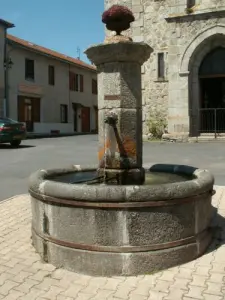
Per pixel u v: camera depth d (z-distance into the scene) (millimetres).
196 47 16625
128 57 4711
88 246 3865
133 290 3529
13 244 4797
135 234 3801
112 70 4793
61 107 32469
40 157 12844
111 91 4812
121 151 4816
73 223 3918
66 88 32906
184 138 16625
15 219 5887
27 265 4148
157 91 17844
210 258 4152
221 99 17359
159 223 3848
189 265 3988
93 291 3545
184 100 16828
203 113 17391
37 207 4312
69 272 3957
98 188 3783
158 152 13016
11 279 3836
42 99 29812
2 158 12836
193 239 4094
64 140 21219
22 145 17766
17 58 27094
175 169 5809
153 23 17734
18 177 9281
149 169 6051
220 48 16781
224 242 4590
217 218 5461
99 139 5066
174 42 16922
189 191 3949
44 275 3902
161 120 17844
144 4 17859
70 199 3875
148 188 3785
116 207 3758
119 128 4797
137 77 4875
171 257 3918
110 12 4867
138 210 3787
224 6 16031
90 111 37031
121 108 4781
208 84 17562
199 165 9992
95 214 3820
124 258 3801
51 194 4004
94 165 6172
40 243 4305
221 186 7438
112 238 3814
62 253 4023
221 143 15500
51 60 30750
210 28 16344
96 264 3850
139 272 3824
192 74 17109
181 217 3967
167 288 3539
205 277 3725
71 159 12102
